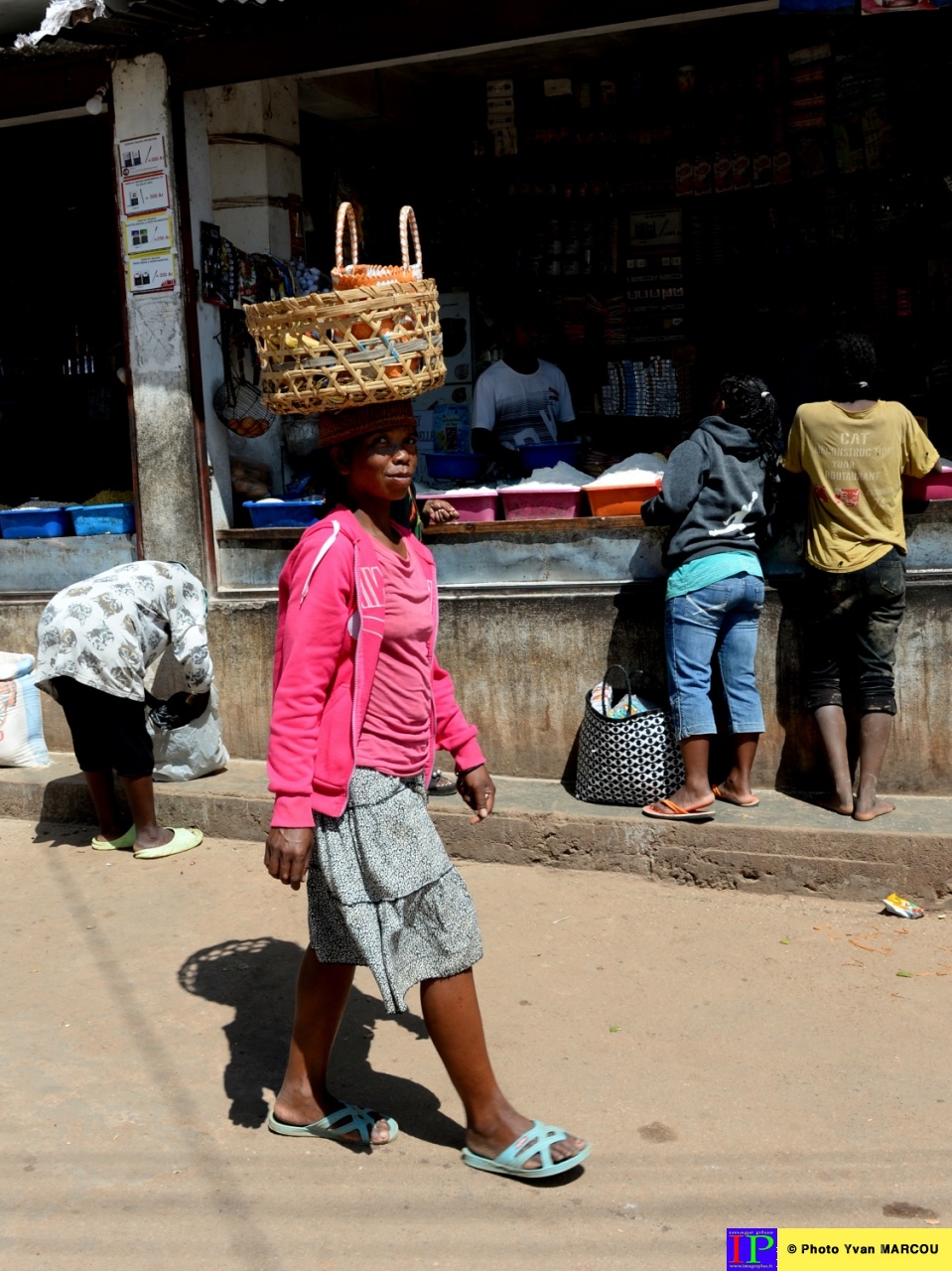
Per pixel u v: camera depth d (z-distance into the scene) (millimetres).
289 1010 3695
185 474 5641
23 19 5102
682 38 7164
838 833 4273
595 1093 3125
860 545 4371
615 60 7418
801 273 7574
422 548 2924
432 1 4883
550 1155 2725
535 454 5656
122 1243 2602
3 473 7922
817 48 7035
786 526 4809
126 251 5605
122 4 4828
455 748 3045
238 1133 3025
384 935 2688
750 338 7715
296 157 6383
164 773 5410
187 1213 2701
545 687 5070
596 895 4426
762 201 7508
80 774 5723
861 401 4395
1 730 5805
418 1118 3074
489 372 6355
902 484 4578
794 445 4500
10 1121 3107
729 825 4410
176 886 4730
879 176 7211
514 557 5191
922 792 4656
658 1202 2676
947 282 7199
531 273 7805
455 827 4809
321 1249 2562
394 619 2721
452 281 7871
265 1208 2707
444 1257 2521
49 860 5098
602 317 7848
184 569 5164
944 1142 2871
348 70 5145
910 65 7000
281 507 5609
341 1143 2967
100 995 3822
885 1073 3184
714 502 4445
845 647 4660
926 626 4562
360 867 2711
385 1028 3566
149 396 5652
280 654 2719
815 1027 3436
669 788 4664
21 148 7492
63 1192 2799
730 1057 3291
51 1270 2520
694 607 4438
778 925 4121
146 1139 3008
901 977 3717
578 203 7742
